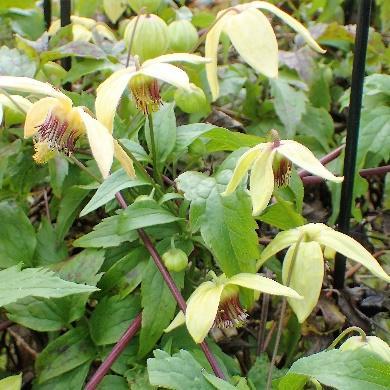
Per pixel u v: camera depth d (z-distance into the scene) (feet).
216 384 1.42
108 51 2.06
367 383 1.40
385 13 2.55
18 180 1.94
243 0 2.51
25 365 1.85
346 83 2.49
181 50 2.06
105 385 1.65
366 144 1.99
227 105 2.26
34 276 1.45
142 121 1.85
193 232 1.63
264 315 1.85
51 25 2.25
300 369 1.44
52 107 1.55
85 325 1.73
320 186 2.21
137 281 1.69
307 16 2.62
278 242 1.61
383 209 2.21
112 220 1.75
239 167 1.55
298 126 2.20
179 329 1.71
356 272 2.12
